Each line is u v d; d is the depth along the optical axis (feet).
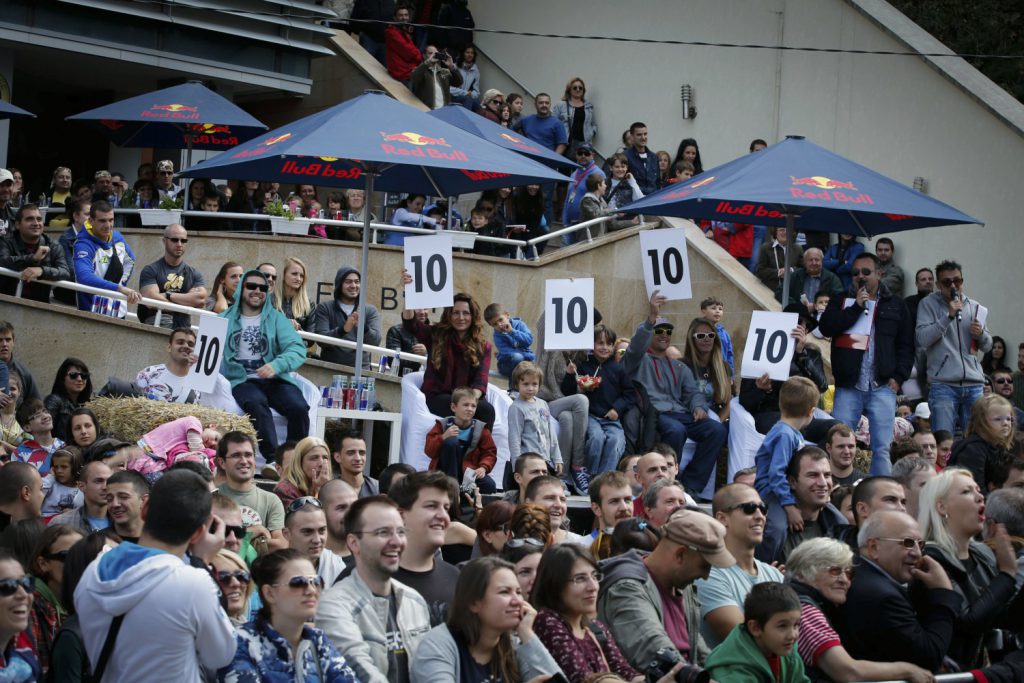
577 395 80.23
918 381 97.35
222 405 76.38
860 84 123.24
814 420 75.41
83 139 143.64
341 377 77.46
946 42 136.98
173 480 37.22
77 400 74.90
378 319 93.09
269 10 133.49
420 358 90.58
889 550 47.34
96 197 109.81
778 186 76.95
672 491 52.08
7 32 118.52
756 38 130.41
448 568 46.50
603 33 142.51
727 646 42.91
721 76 133.08
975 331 95.30
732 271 113.19
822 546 46.44
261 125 108.68
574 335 76.95
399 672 41.42
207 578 36.52
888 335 82.84
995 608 50.34
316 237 109.91
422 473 46.06
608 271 115.34
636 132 124.67
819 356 86.58
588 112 139.85
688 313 114.73
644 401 81.71
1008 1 138.92
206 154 136.67
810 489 59.26
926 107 119.03
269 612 38.55
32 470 54.65
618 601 45.09
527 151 106.83
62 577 43.88
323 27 137.69
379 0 142.92
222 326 73.31
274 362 76.28
